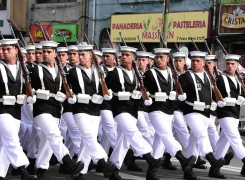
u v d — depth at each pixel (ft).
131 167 32.42
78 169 26.53
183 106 31.78
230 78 31.22
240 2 64.85
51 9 81.87
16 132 25.54
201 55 30.30
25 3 83.71
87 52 27.84
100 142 33.76
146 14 72.33
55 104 27.04
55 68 27.45
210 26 67.36
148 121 33.60
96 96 27.48
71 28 79.46
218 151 31.58
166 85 29.55
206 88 30.27
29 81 25.75
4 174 25.90
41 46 30.35
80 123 27.22
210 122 34.14
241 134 53.52
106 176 27.07
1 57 27.04
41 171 27.22
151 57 36.04
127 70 28.68
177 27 69.67
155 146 30.50
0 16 85.46
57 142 26.45
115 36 75.15
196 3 69.05
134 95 28.30
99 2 77.87
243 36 63.77
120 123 27.94
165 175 30.99
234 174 32.37
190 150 30.55
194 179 29.30
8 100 25.18
